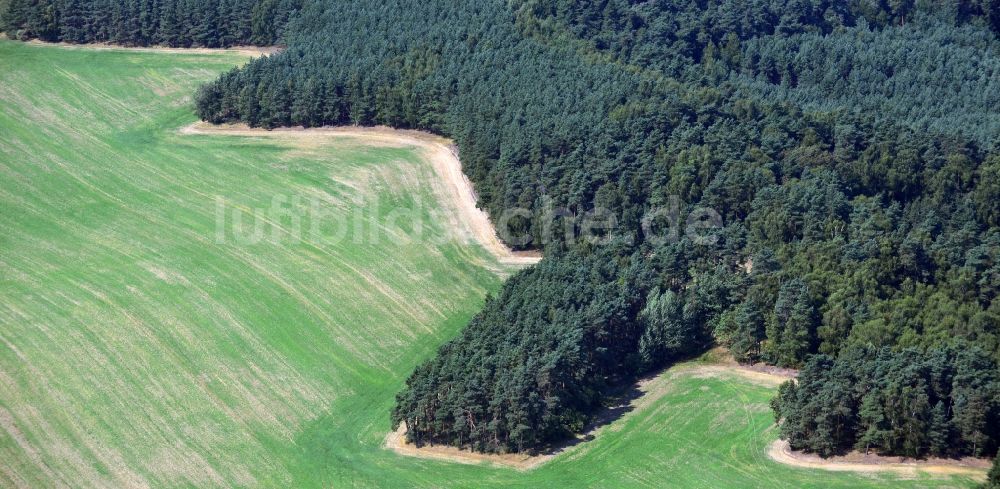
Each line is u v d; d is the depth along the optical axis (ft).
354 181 533.14
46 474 358.43
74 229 499.51
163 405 392.47
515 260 484.74
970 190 496.23
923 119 552.41
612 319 413.80
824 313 409.69
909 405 360.07
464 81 555.69
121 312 438.81
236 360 418.10
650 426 386.93
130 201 522.06
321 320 444.55
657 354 418.92
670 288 440.86
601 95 533.55
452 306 460.55
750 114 522.88
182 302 447.42
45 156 554.87
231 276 466.70
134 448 372.17
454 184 529.45
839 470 358.43
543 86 546.26
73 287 453.99
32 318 432.66
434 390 380.99
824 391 366.02
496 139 513.45
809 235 446.19
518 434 373.20
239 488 357.82
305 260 480.23
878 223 455.22
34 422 380.37
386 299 460.14
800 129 514.68
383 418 397.60
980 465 358.43
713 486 352.49
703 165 481.05
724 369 416.05
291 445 380.78
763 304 419.95
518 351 385.09
